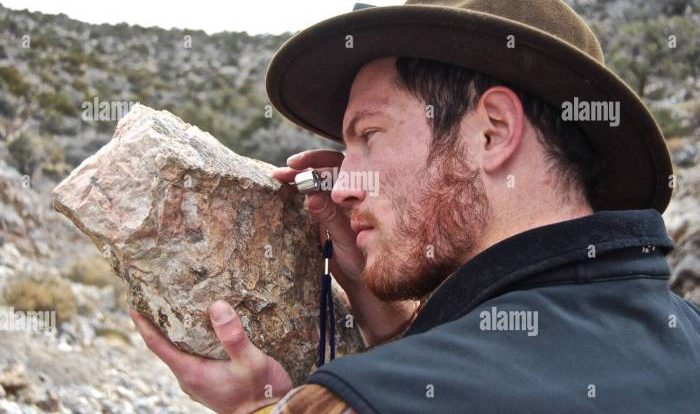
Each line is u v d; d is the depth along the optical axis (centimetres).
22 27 1805
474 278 82
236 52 2158
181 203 117
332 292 149
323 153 136
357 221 100
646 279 83
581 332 75
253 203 129
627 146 100
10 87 1327
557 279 79
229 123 1677
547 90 92
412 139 95
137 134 119
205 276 118
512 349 73
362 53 102
